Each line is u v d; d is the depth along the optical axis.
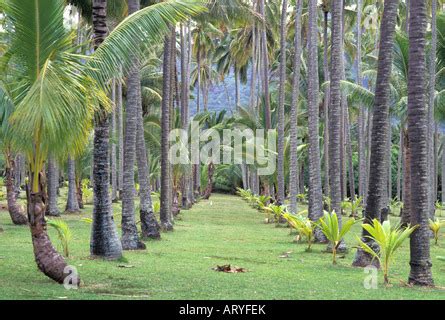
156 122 35.59
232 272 11.79
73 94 8.88
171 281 10.32
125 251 15.06
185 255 14.62
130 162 15.34
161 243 17.55
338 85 17.03
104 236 12.92
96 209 12.98
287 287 10.08
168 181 22.11
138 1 15.60
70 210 29.98
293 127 25.64
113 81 14.71
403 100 26.69
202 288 9.67
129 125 15.31
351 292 9.76
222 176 68.50
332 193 17.00
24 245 15.36
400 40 23.08
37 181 9.62
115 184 40.22
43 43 9.26
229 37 59.41
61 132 8.85
